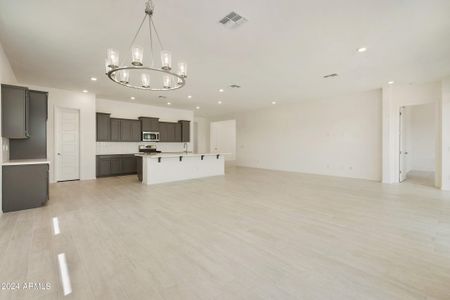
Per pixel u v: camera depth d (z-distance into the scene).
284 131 9.18
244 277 1.95
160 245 2.55
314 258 2.27
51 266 2.11
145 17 2.77
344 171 7.45
